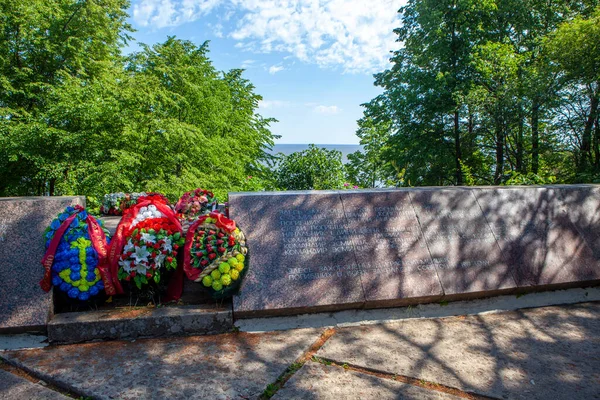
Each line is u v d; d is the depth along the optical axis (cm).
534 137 1842
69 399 258
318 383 274
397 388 269
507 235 450
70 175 1230
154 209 393
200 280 363
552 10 1948
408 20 2108
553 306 421
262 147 2623
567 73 1530
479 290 408
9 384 275
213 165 1605
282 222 409
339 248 403
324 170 1330
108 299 374
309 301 371
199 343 333
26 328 329
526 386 274
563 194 496
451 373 289
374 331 359
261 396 259
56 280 346
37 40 1580
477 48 1856
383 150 2370
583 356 316
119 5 1944
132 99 1246
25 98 1672
